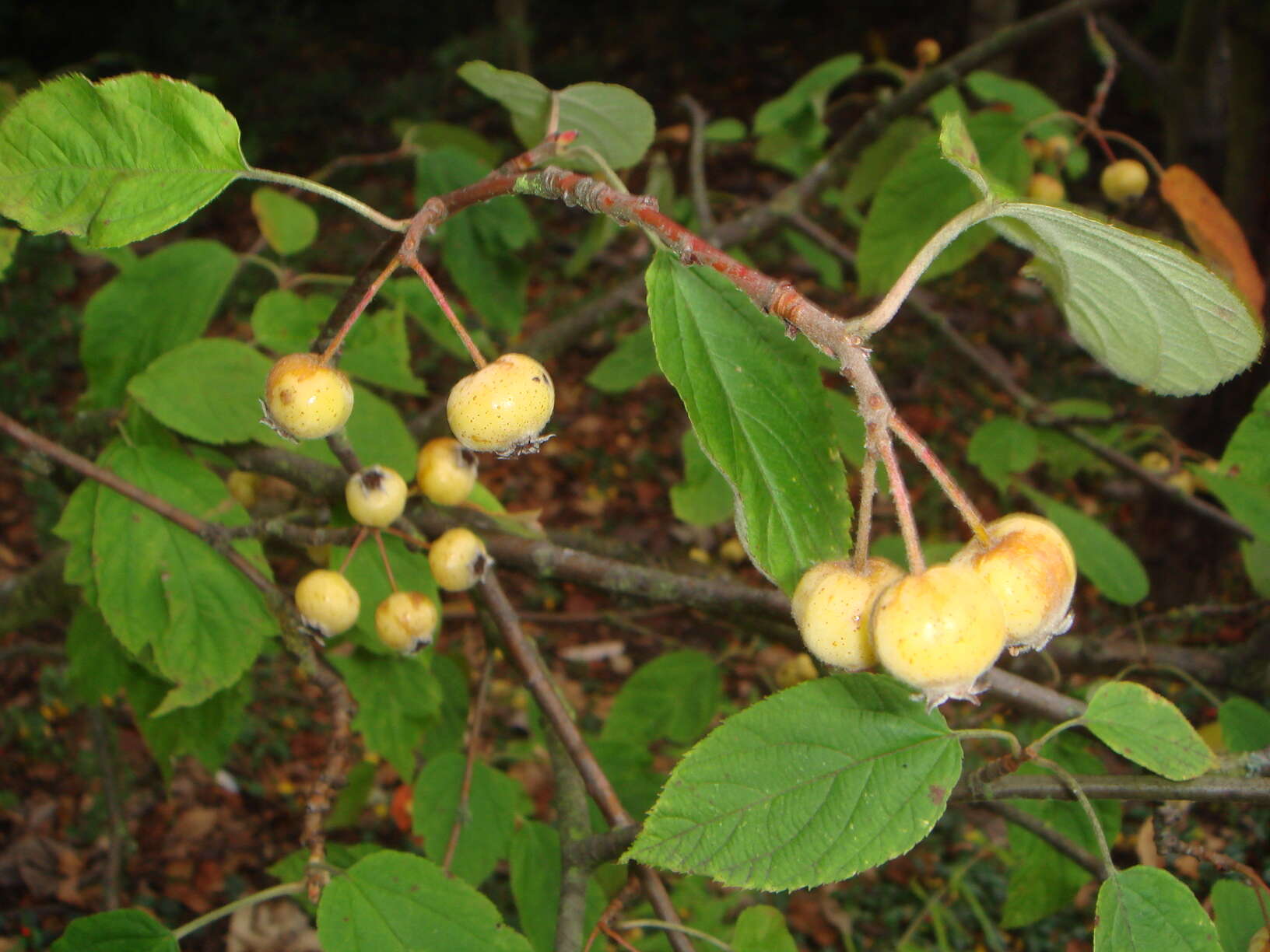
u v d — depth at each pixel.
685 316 1.25
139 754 6.31
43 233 1.23
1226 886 1.64
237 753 6.46
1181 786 1.44
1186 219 1.99
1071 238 1.13
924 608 1.02
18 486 8.20
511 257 3.39
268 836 5.96
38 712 6.35
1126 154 11.78
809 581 1.16
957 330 10.02
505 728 6.50
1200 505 3.38
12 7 14.50
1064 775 1.29
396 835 6.00
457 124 13.51
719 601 2.20
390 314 3.02
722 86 14.84
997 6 7.97
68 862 5.62
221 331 9.50
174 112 1.21
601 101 1.68
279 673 7.04
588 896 2.29
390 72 15.04
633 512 8.70
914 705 1.22
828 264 4.41
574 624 7.69
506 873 5.52
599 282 10.33
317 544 1.83
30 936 5.16
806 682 1.23
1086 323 1.32
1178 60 4.24
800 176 4.50
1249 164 4.05
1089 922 5.40
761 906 1.75
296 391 1.32
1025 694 1.99
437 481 1.81
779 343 1.26
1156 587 5.75
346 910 1.50
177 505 2.00
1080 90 12.61
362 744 6.37
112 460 2.03
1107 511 8.12
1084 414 3.81
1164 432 3.72
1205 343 1.24
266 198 2.88
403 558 2.10
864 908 5.46
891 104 3.50
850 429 2.39
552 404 1.28
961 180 2.58
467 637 6.55
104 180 1.23
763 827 1.16
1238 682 2.62
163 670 1.88
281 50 15.16
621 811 1.76
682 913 3.20
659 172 3.73
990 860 5.68
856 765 1.19
